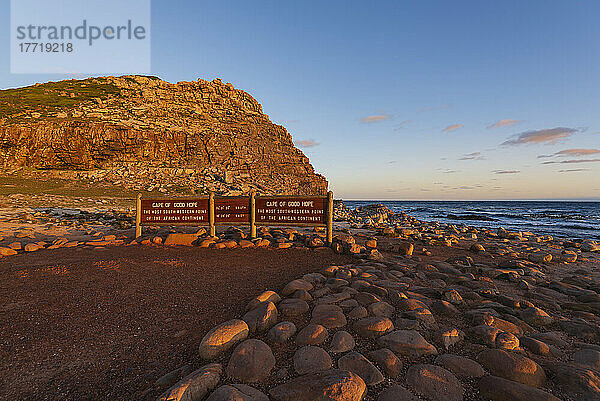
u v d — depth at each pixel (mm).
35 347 3244
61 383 2676
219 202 10859
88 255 7723
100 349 3250
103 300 4613
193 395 2420
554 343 3422
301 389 2498
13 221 14500
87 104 53094
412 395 2492
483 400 2469
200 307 4406
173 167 44625
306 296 4582
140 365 2977
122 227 13758
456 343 3352
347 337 3344
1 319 3885
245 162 50312
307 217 10047
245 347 2998
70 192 30875
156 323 3879
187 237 9953
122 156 42875
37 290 4984
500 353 2924
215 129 53438
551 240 16266
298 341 3307
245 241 9648
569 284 6266
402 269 6789
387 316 3982
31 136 39031
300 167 59031
